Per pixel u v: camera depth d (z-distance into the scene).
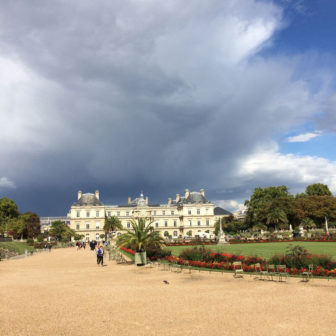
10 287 19.61
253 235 87.88
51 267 32.44
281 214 84.25
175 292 17.09
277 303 14.09
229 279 21.27
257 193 108.12
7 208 102.69
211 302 14.52
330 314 12.23
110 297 16.14
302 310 12.86
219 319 11.84
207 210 141.12
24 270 29.89
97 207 134.38
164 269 27.67
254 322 11.41
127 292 17.41
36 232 111.69
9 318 12.50
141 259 31.64
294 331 10.43
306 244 53.34
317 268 21.70
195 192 145.62
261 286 18.31
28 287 19.55
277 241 66.81
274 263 24.67
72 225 132.62
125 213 141.75
